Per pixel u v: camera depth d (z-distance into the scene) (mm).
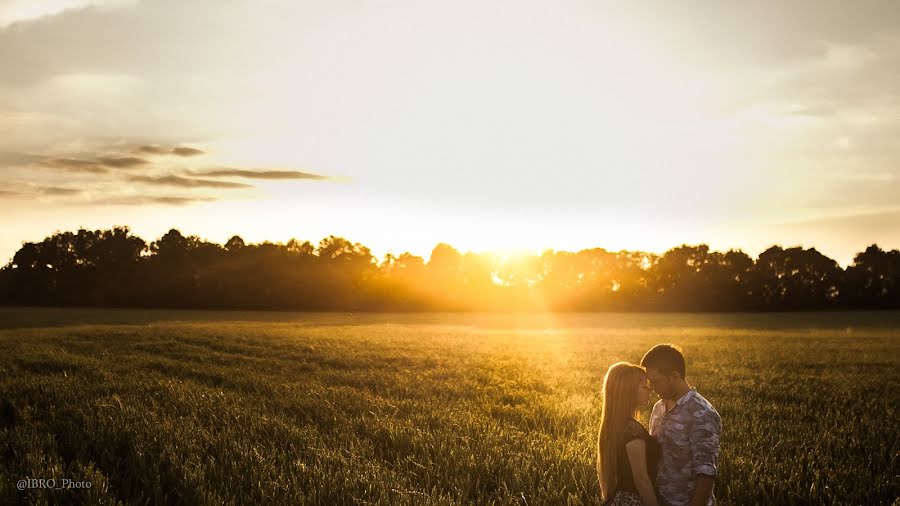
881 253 116125
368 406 12125
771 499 7000
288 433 9391
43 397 12234
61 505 6422
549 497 6840
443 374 18188
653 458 4582
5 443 8492
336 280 120688
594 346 31547
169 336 30953
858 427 10586
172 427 9391
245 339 30375
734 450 8961
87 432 9070
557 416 11352
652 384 4719
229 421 10141
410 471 7676
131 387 13789
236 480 7188
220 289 114188
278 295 115875
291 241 136875
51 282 115250
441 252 151250
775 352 27266
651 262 141500
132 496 6844
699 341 35812
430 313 112812
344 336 35312
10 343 26312
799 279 117375
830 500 6906
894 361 22984
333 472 7586
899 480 7562
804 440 9594
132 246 122500
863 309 113312
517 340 36719
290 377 16672
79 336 30797
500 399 13680
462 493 6941
